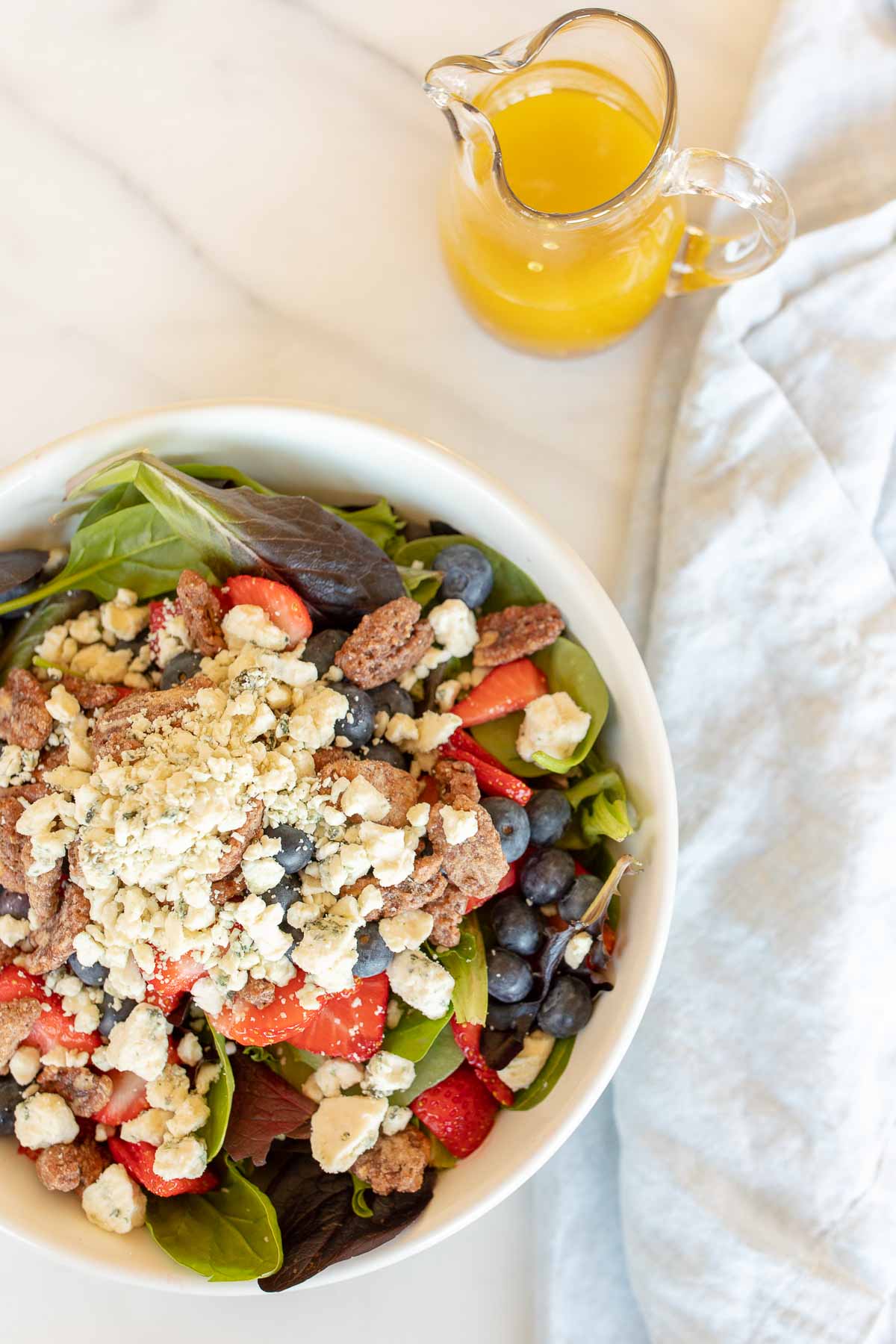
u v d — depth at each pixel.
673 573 0.71
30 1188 0.64
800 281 0.72
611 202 0.64
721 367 0.71
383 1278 0.71
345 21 0.72
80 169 0.72
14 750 0.64
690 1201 0.70
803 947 0.71
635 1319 0.72
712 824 0.71
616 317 0.69
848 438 0.72
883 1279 0.71
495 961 0.64
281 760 0.62
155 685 0.66
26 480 0.65
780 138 0.72
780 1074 0.71
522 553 0.66
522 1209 0.72
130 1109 0.64
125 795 0.61
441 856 0.62
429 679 0.66
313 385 0.72
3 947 0.64
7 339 0.72
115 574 0.67
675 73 0.72
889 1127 0.72
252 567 0.65
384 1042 0.64
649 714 0.64
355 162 0.72
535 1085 0.65
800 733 0.71
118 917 0.62
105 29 0.72
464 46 0.72
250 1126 0.64
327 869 0.62
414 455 0.65
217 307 0.72
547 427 0.72
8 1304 0.71
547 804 0.65
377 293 0.72
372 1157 0.64
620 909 0.66
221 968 0.62
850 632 0.71
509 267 0.67
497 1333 0.71
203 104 0.72
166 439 0.65
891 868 0.71
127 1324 0.71
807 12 0.71
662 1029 0.71
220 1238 0.63
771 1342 0.70
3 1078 0.64
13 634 0.67
